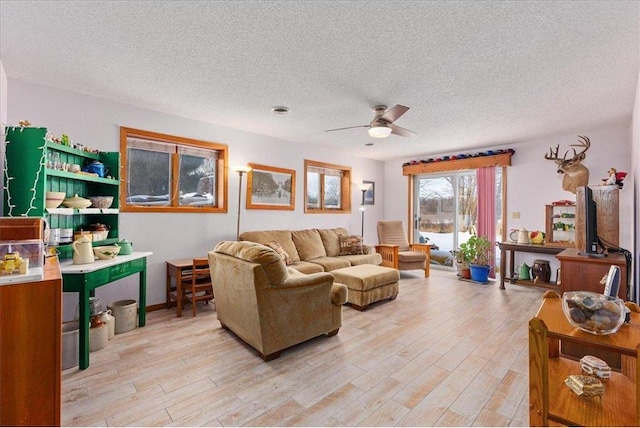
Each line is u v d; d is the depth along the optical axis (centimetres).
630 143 398
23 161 229
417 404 183
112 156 309
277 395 191
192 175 403
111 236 311
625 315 144
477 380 210
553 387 153
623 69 246
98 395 190
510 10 175
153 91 302
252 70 255
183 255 383
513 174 505
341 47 217
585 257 267
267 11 179
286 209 500
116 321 285
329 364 231
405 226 650
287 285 245
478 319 329
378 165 674
